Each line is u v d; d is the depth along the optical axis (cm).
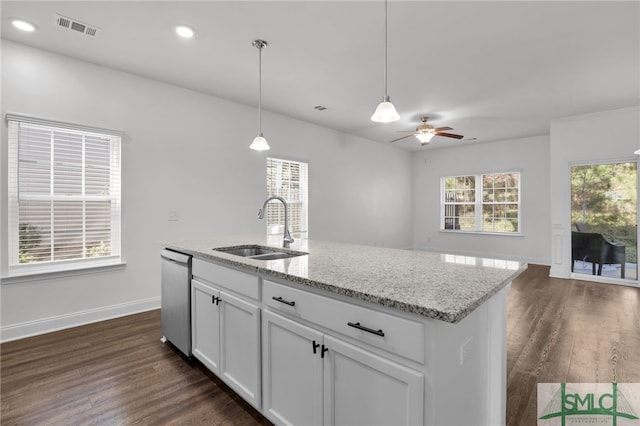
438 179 746
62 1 218
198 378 209
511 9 225
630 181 449
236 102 421
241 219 427
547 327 299
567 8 224
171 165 361
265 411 160
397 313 106
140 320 314
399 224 739
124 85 327
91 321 308
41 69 280
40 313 282
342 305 122
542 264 609
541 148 609
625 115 444
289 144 491
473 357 127
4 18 236
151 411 176
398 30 253
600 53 288
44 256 287
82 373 215
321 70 325
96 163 313
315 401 135
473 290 115
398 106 436
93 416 171
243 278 172
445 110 453
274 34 259
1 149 263
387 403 110
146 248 343
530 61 304
